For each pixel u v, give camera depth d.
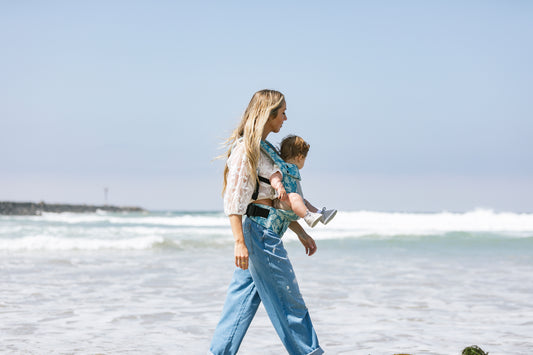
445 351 3.96
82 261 9.75
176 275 8.16
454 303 5.99
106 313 5.36
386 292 6.72
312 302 6.02
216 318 5.16
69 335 4.43
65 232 16.12
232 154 2.90
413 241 15.45
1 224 21.44
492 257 11.24
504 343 4.22
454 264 9.90
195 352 3.95
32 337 4.34
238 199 2.82
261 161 2.89
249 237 2.92
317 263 9.97
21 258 9.97
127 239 13.84
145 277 7.91
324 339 4.35
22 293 6.43
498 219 26.42
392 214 28.44
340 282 7.55
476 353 3.26
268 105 2.90
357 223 27.11
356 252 12.20
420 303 5.99
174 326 4.81
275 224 2.94
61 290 6.69
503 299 6.26
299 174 2.98
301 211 2.79
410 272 8.71
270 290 2.92
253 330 4.70
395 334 4.52
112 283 7.31
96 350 3.95
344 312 5.48
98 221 28.42
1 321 4.94
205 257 10.77
